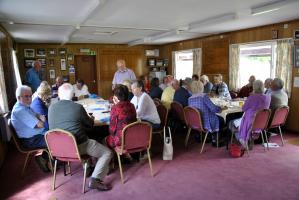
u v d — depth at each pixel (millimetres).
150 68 10188
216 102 4852
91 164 3250
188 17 4945
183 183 2996
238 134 4039
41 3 3607
